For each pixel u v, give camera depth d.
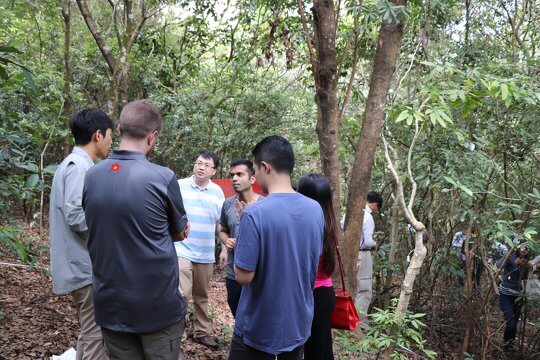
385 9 4.34
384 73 4.84
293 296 2.43
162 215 2.39
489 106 5.32
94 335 3.01
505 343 6.03
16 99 6.06
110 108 7.12
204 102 8.86
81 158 2.94
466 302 5.93
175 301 2.45
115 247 2.31
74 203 2.83
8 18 8.43
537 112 5.26
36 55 9.27
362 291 6.10
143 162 2.40
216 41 9.77
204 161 4.54
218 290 7.32
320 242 2.56
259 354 2.46
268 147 2.52
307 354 3.23
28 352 3.78
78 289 2.96
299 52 8.59
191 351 4.44
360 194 4.94
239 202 4.01
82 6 6.95
